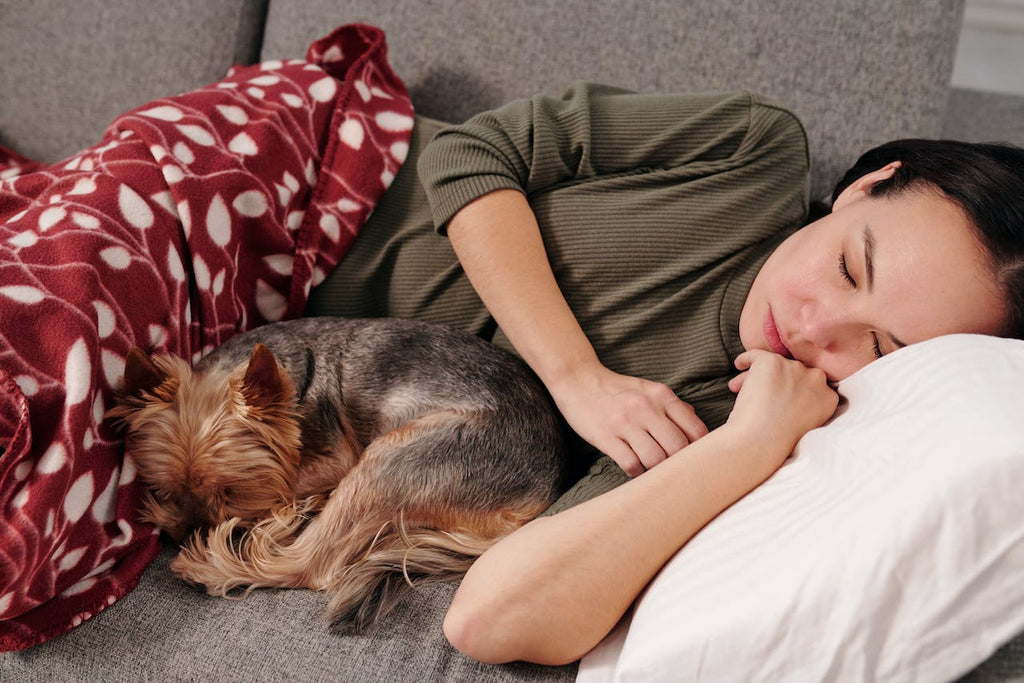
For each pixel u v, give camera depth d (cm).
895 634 74
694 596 81
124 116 125
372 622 98
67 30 183
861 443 87
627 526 90
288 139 133
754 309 113
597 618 88
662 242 121
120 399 106
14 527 88
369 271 138
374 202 137
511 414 119
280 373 115
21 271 96
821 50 157
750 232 121
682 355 120
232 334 129
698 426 107
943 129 202
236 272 128
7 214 118
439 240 134
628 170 130
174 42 180
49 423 94
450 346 126
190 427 111
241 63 182
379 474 112
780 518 85
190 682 92
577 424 110
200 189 119
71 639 96
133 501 110
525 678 91
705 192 124
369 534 112
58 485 91
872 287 95
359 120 141
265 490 119
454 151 125
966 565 72
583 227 123
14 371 92
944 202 94
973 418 78
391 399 123
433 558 108
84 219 105
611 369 122
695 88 162
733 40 160
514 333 116
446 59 170
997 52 263
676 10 162
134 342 108
